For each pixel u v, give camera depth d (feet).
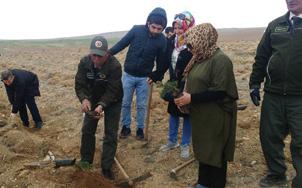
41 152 22.17
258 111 25.72
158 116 26.32
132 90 22.16
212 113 14.66
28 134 23.95
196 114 14.93
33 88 25.40
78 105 30.35
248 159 20.04
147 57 21.25
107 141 18.93
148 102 22.29
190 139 21.77
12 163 20.56
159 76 20.76
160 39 21.18
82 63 18.04
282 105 16.03
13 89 24.39
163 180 18.92
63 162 19.75
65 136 24.40
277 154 17.07
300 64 15.23
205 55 14.51
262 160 19.88
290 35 15.25
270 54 16.46
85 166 19.07
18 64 52.54
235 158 20.15
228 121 14.79
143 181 18.99
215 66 14.29
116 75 17.92
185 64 17.63
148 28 20.95
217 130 14.76
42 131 25.54
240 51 56.85
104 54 17.02
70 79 40.19
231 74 14.46
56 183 18.52
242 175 18.76
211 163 14.89
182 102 14.55
